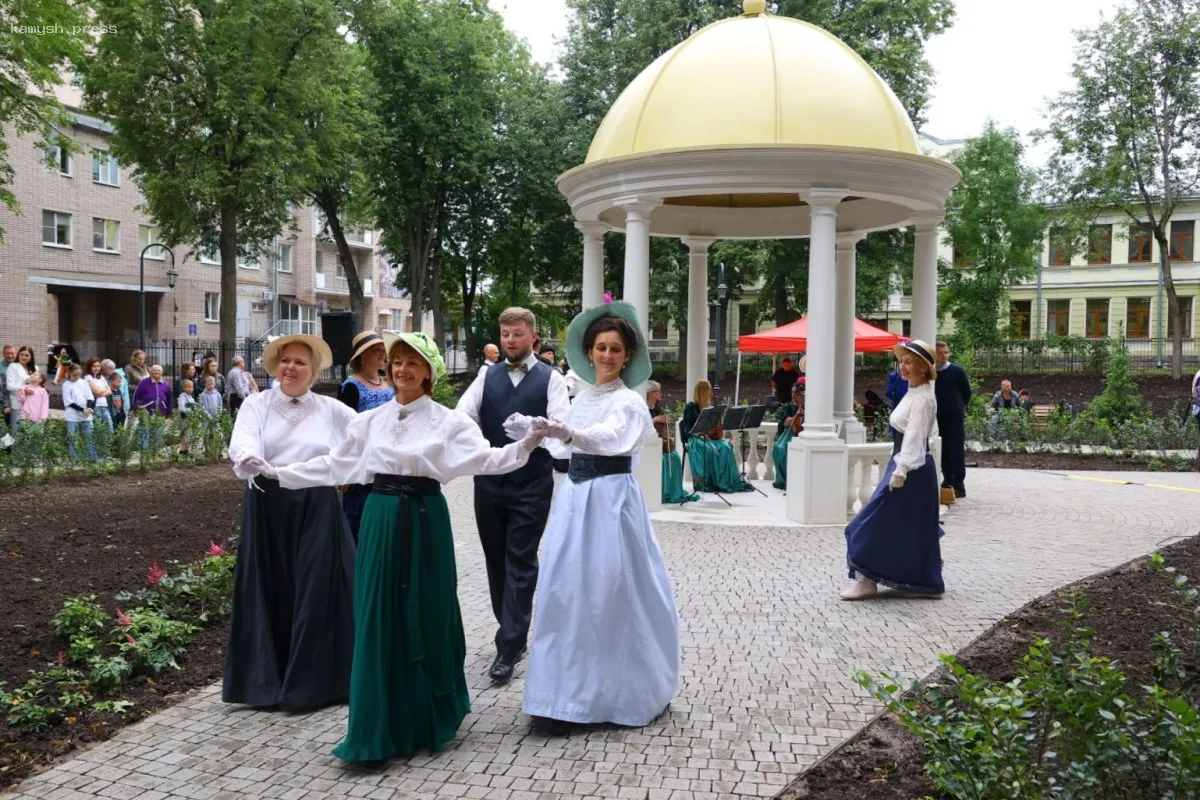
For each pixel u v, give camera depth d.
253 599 4.19
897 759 3.56
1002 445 16.81
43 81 16.73
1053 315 42.59
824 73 8.98
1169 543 7.87
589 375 4.21
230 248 23.47
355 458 3.75
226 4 21.98
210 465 13.35
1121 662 4.38
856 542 6.00
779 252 28.05
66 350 22.50
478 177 29.77
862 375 34.97
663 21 28.66
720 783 3.40
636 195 9.00
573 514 3.93
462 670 3.89
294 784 3.42
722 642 5.10
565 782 3.42
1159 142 29.97
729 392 31.84
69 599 5.47
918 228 9.98
